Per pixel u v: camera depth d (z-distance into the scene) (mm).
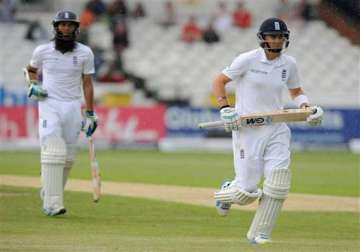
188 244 27328
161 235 31000
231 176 59406
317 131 89750
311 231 33938
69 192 44281
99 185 35938
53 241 27609
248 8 108375
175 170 63688
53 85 35531
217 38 105625
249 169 28500
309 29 107188
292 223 36312
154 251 25109
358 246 28062
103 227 32875
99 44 100375
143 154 81250
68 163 36688
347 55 106000
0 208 37562
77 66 35656
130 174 59469
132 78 98250
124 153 82000
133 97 96938
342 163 74562
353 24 107188
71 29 35281
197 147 88688
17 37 102812
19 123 84188
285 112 27984
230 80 28734
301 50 105875
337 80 103562
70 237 29109
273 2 108188
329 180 58812
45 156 35156
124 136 87312
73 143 36438
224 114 28031
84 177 55156
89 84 36344
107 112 86812
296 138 89688
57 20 35062
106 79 96625
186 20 108125
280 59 28688
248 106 28719
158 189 48500
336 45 106500
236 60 28594
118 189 47781
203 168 66062
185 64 102500
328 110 89750
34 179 51188
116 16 103062
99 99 94125
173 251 25141
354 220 37688
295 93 29859
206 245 27031
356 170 67562
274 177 28125
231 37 106250
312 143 89875
